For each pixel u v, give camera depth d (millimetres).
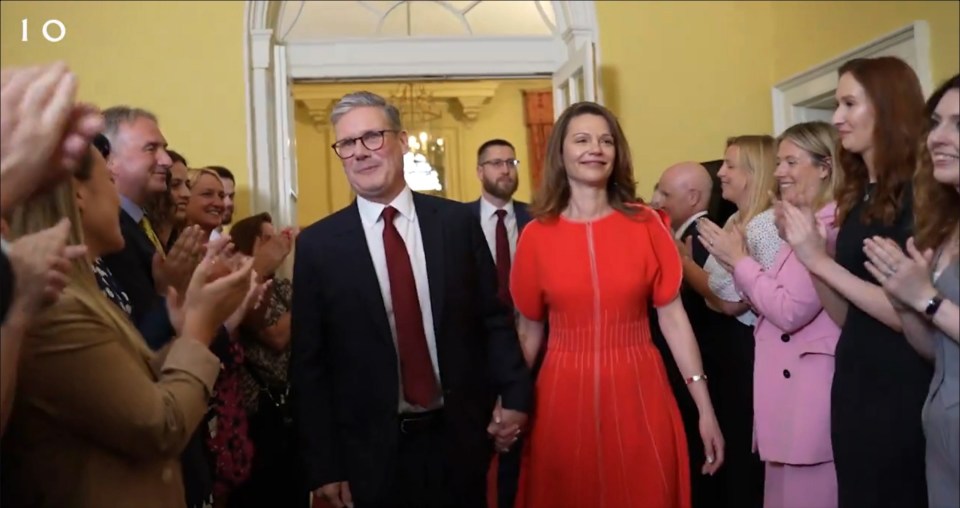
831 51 4699
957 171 1608
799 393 2180
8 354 1078
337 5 5223
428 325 2182
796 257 2150
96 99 4727
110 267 1856
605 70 5148
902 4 4137
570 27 5156
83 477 1271
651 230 2320
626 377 2254
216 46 4816
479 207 4398
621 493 2234
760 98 5258
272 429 3027
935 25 3920
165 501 1371
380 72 5195
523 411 2248
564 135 2348
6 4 4648
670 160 5160
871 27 4371
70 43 4707
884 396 1878
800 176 2359
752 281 2238
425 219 2238
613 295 2258
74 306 1234
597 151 2287
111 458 1295
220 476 2508
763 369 2287
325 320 2191
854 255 1972
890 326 1861
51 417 1245
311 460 2127
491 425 2271
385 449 2104
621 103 5148
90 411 1232
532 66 5352
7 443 1260
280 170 4914
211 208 3184
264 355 3004
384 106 2227
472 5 5348
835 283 1918
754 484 2842
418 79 5332
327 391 2182
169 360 1396
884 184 1920
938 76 3914
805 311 2145
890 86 1934
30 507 1267
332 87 7531
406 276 2172
